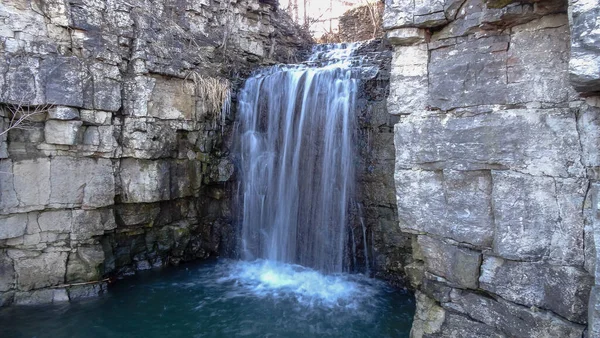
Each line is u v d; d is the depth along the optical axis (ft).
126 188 20.53
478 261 11.03
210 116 24.09
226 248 25.90
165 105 21.59
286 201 23.57
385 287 20.47
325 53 31.17
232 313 18.34
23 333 16.16
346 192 21.36
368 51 28.17
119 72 19.85
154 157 21.09
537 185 9.87
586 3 7.48
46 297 18.45
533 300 10.14
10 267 17.67
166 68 21.53
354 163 21.06
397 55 12.54
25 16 17.26
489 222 10.80
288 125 23.71
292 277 22.09
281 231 23.75
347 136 21.25
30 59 17.19
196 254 25.43
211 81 23.81
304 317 17.93
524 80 10.12
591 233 9.11
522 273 10.28
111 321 17.48
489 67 10.68
